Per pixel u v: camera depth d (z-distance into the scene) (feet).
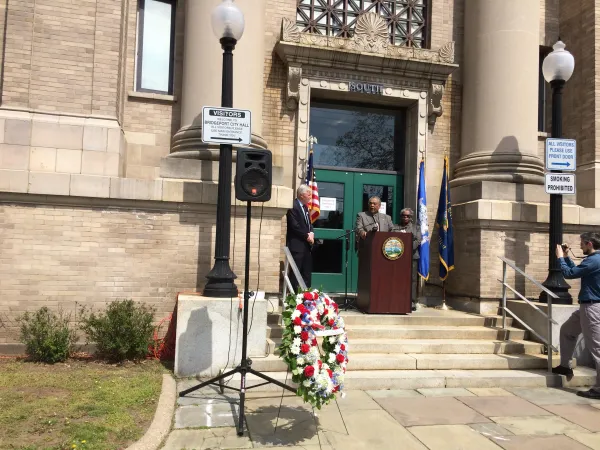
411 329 23.73
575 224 29.14
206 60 26.43
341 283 31.24
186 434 14.48
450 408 17.57
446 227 29.37
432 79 31.48
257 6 27.45
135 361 21.50
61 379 18.63
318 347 15.26
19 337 21.86
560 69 25.72
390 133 33.42
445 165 29.73
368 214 27.25
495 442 14.67
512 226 28.25
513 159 29.89
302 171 29.63
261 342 20.33
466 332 24.30
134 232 23.45
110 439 13.42
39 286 22.35
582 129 32.96
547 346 23.07
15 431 13.62
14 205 22.30
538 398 19.19
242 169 15.87
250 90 26.84
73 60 24.17
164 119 28.12
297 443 14.15
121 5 25.07
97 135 23.94
